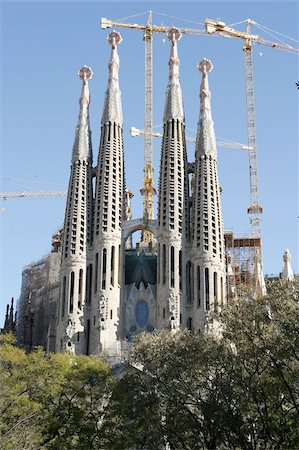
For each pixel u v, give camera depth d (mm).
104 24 179500
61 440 68438
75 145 141625
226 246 164875
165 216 133500
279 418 63750
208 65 147750
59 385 72000
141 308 133000
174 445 67938
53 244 167500
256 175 176500
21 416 66750
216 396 65562
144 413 68750
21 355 73250
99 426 72625
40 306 147000
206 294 127688
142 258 138500
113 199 136875
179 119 141250
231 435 66188
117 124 143500
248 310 67375
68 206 136875
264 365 65688
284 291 67438
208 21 180500
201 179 136750
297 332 63406
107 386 72750
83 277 130875
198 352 68500
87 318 129375
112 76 147250
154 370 70125
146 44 180375
